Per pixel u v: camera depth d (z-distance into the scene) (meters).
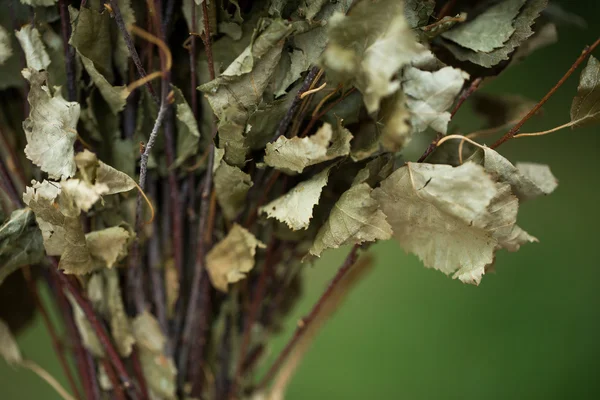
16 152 0.41
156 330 0.40
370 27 0.35
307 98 0.37
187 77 0.39
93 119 0.38
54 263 0.39
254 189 0.39
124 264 0.40
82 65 0.38
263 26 0.36
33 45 0.38
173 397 0.41
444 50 0.39
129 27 0.38
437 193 0.37
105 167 0.36
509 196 0.37
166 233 0.41
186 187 0.40
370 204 0.37
